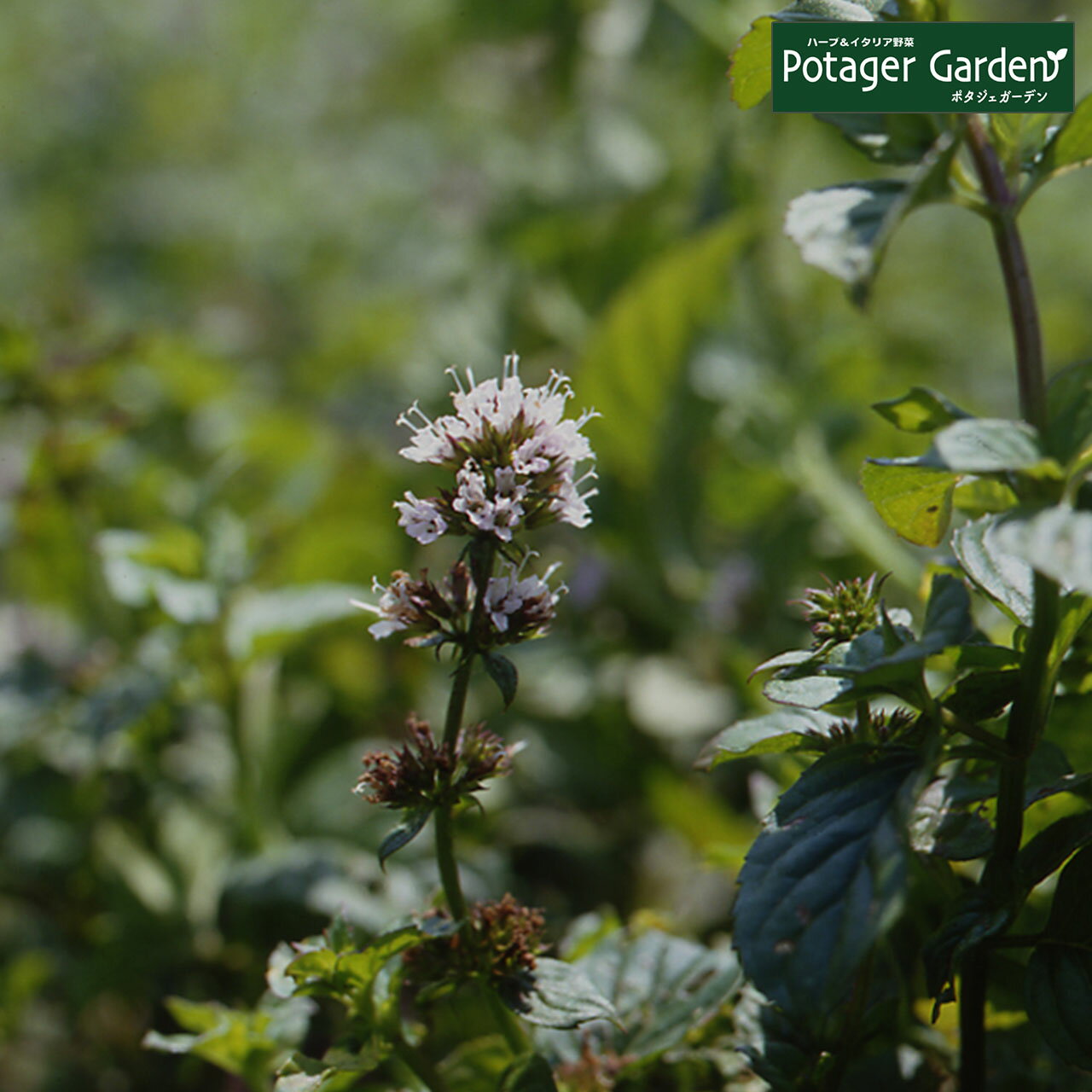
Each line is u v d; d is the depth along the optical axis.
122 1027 0.64
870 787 0.45
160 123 1.52
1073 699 0.49
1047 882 0.52
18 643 0.71
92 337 0.83
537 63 1.03
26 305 0.95
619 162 0.99
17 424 0.76
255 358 1.26
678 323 0.81
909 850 0.46
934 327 1.19
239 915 0.61
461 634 0.47
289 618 0.61
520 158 1.05
